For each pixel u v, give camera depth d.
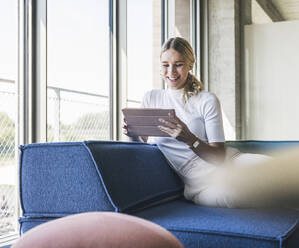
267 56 5.25
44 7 2.30
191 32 5.11
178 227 1.43
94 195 1.62
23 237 1.02
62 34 3.03
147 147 2.11
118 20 3.21
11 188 2.63
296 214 1.63
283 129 5.18
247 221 1.48
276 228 1.37
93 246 0.93
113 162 1.71
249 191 1.69
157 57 3.90
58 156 1.68
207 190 1.86
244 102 5.33
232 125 5.14
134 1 3.49
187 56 2.04
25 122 2.26
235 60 5.16
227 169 1.87
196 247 1.40
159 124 1.83
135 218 1.08
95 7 3.21
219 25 5.21
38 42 2.29
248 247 1.31
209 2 5.27
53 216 1.68
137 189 1.80
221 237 1.36
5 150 2.62
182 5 4.81
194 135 1.84
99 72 3.24
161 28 3.96
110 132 3.25
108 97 3.25
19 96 2.27
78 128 3.34
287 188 1.62
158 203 1.95
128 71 3.42
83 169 1.64
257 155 1.95
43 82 2.31
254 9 5.32
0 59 2.40
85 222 1.01
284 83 5.18
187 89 2.06
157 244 0.96
